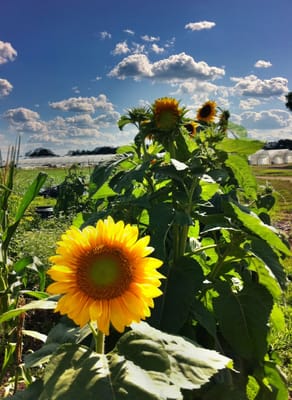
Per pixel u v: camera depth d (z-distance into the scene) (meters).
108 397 0.64
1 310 1.41
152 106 1.21
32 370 1.70
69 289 0.69
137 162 1.38
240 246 1.21
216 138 1.21
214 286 1.18
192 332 1.11
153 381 0.68
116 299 0.68
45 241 2.96
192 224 1.06
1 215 1.51
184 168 1.06
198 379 0.73
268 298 1.16
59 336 0.88
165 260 1.12
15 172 1.53
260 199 2.13
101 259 0.69
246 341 1.12
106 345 0.99
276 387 1.22
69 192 4.46
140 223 1.23
